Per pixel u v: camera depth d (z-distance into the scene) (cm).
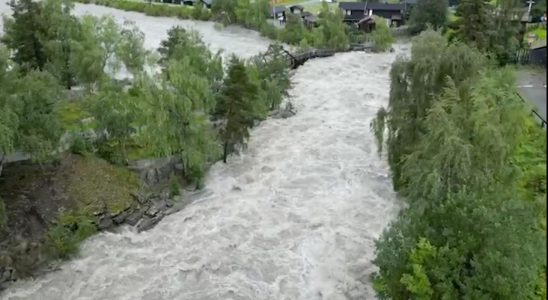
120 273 3250
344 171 4344
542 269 2555
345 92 6000
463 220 2328
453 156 2720
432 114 2994
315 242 3506
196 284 3147
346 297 3053
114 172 3922
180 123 4003
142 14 9606
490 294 2198
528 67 6250
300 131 5050
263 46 7738
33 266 3238
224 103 4300
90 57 4956
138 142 4025
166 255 3406
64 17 5347
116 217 3653
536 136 3888
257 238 3553
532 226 2384
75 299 3058
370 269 3259
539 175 3469
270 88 5334
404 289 2425
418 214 2508
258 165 4453
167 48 5850
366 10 9056
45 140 3503
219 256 3372
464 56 3456
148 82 3969
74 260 3353
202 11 9194
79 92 5228
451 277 2262
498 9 6856
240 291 3067
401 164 3584
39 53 5366
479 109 2919
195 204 3938
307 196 4028
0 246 3228
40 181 3672
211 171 4334
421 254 2272
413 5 8944
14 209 3438
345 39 7625
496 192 2561
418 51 3638
